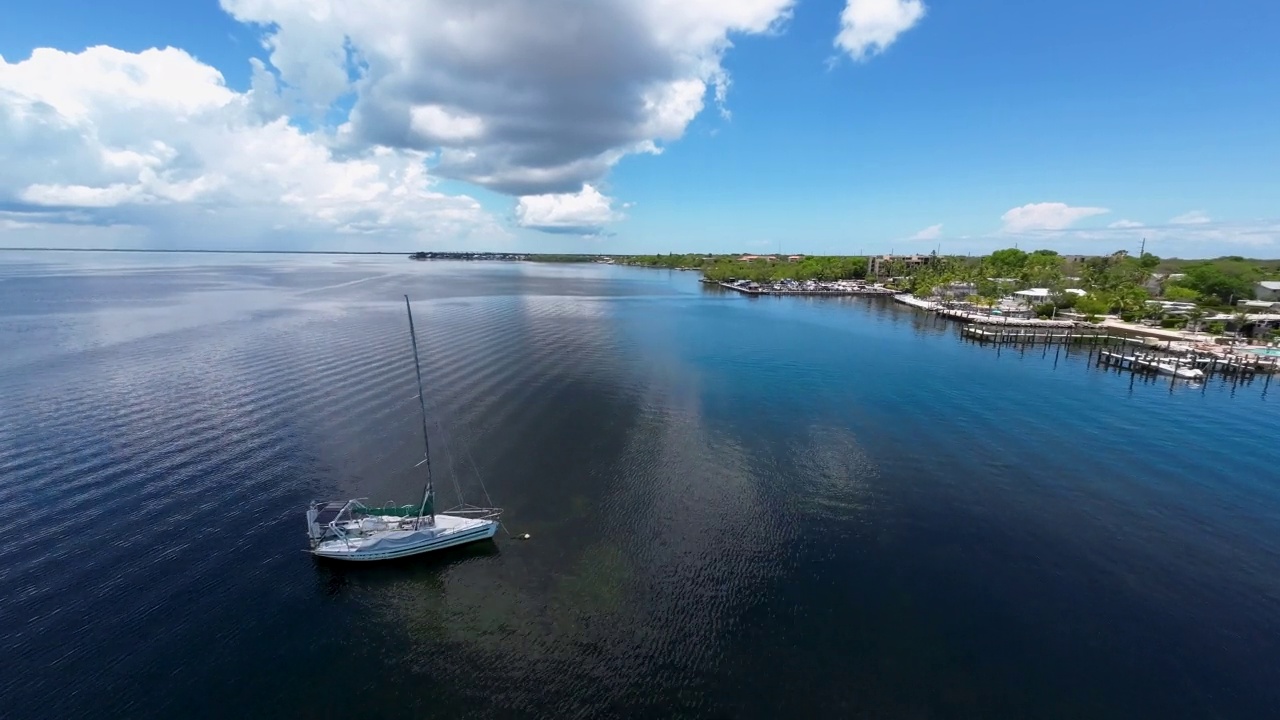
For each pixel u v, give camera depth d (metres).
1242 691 28.50
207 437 53.56
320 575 35.16
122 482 44.81
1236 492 48.53
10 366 75.00
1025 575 36.94
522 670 28.73
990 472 51.47
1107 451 56.94
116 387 67.06
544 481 47.66
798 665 29.33
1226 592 35.81
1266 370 90.56
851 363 93.94
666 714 26.45
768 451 54.84
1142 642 31.52
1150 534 41.94
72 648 28.95
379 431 56.69
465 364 84.69
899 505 45.28
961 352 105.75
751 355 98.38
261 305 145.38
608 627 31.64
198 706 26.27
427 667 28.83
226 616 31.64
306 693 27.14
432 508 39.25
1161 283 186.12
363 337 102.19
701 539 39.91
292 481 45.97
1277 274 191.50
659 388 75.00
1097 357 102.56
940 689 28.11
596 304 175.00
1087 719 26.72
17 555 35.47
